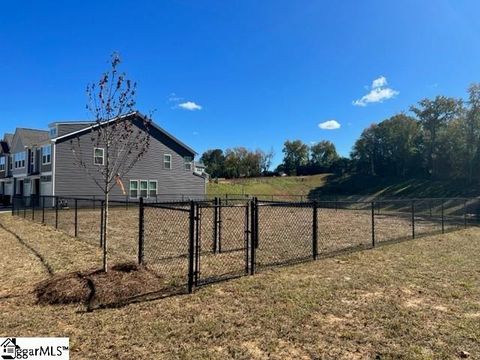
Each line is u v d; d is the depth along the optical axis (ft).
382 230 43.78
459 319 14.21
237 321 13.73
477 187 122.62
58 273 20.45
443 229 41.78
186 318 13.96
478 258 25.58
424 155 168.76
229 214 60.44
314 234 25.00
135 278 17.66
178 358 10.94
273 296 16.67
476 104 120.16
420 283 19.10
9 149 110.73
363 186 180.96
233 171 250.16
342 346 11.87
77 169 79.82
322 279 19.74
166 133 93.76
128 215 58.85
